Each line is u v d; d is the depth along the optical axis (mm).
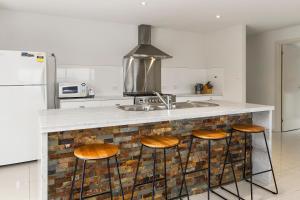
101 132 2018
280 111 5414
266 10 3809
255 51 5746
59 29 4195
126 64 4840
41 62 3422
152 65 5121
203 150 2541
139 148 2189
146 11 3869
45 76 3465
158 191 2303
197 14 4027
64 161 1879
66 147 1882
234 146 2779
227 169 2727
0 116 3188
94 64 4527
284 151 3969
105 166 2039
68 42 4285
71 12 3920
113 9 3750
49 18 4109
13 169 3207
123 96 4414
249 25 4836
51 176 1836
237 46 4852
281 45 5320
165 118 2035
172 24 4762
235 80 4930
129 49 4852
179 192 2412
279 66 5309
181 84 5516
